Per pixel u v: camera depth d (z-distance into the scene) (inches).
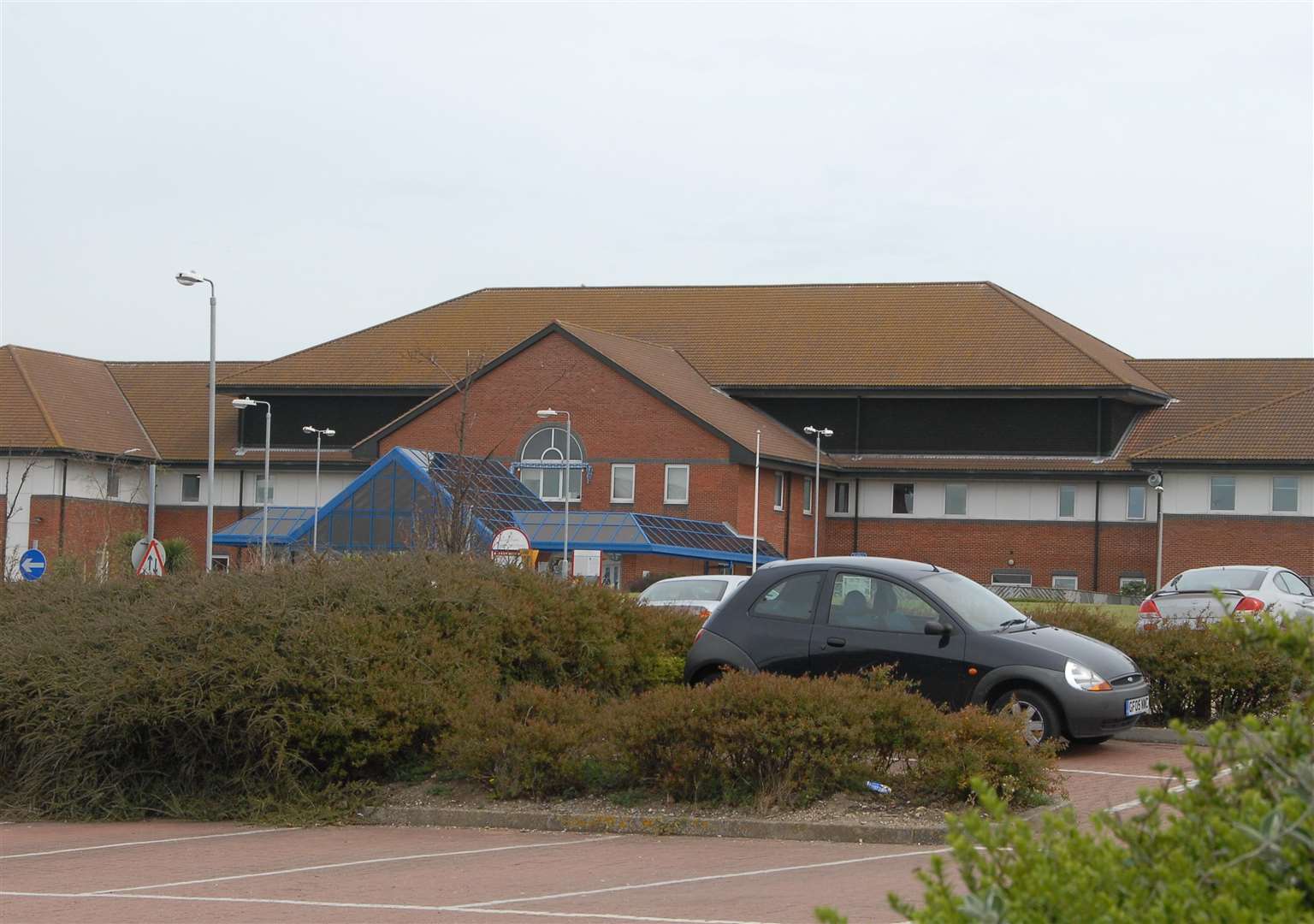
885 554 2378.2
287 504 2620.6
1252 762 161.8
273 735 491.5
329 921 330.0
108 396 2733.8
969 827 153.7
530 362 2282.2
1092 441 2313.0
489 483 1934.1
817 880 363.6
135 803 509.7
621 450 2224.4
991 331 2477.9
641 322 2687.0
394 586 557.3
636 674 630.5
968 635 542.0
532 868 388.8
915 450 2402.8
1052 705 531.5
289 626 517.0
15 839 467.8
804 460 2290.8
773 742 445.1
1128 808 438.0
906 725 448.8
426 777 509.4
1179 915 132.6
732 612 581.0
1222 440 2130.9
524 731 478.6
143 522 2642.7
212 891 371.6
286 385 2603.3
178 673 504.4
